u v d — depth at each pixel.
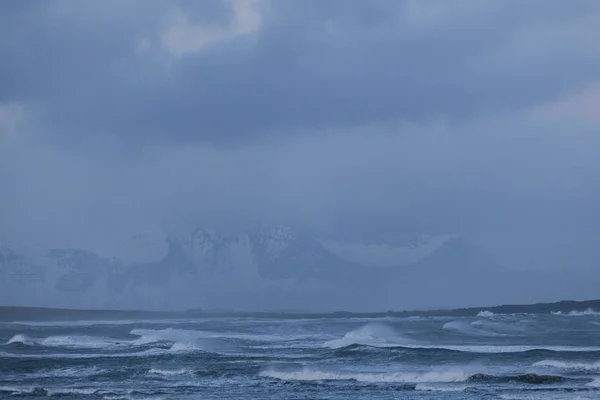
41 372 84.75
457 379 74.81
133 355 101.75
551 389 67.88
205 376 79.75
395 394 66.44
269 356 99.12
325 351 106.38
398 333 143.25
